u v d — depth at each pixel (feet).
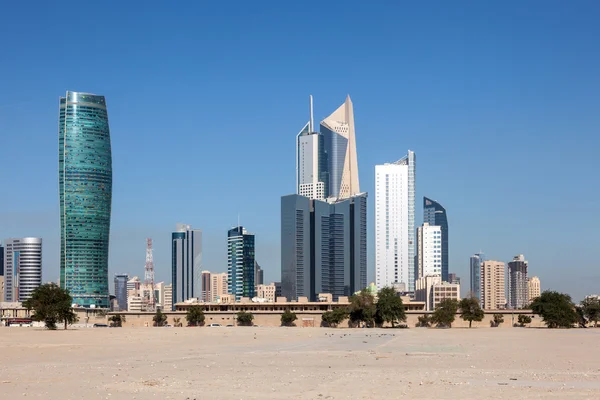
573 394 219.00
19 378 265.95
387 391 226.58
